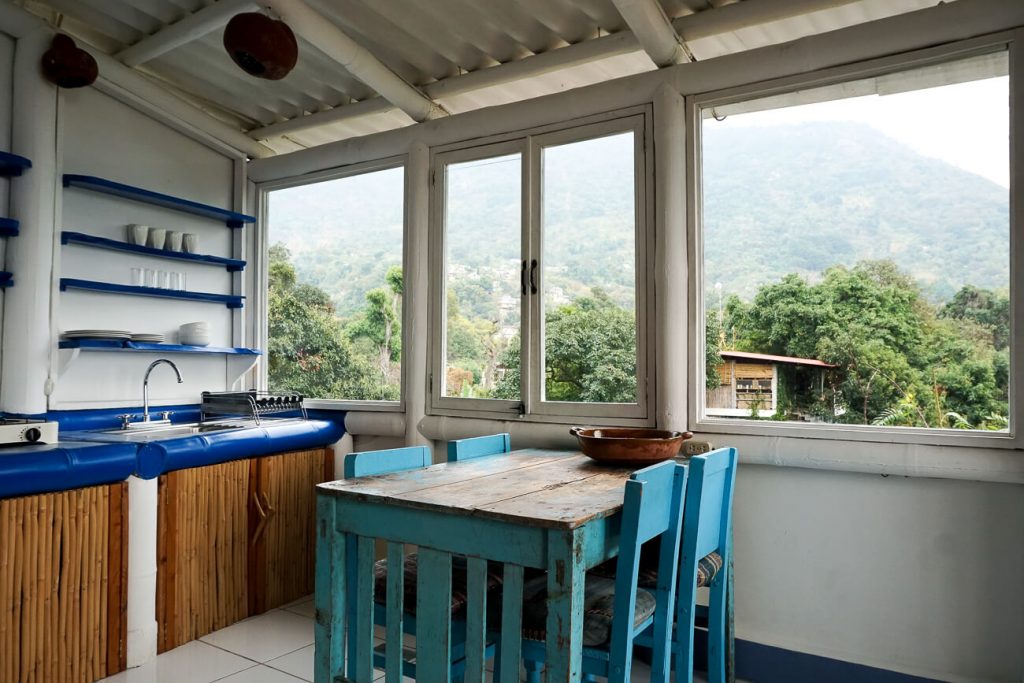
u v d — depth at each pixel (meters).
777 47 2.85
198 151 4.21
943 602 2.58
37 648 2.54
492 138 3.61
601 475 2.38
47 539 2.58
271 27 2.84
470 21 3.32
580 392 3.36
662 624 2.01
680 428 3.02
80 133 3.58
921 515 2.62
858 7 3.01
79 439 3.04
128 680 2.75
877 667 2.65
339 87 4.07
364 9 3.36
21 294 3.22
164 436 3.16
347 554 2.10
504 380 3.58
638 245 3.20
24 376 3.22
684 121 3.10
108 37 3.75
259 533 3.47
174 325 4.06
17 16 3.18
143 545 2.90
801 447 2.74
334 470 3.99
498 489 2.09
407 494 1.99
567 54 3.43
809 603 2.80
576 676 1.67
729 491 2.46
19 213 3.24
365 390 4.12
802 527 2.83
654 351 3.15
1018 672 2.46
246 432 3.43
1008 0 2.46
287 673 2.83
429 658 1.88
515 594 1.75
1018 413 2.45
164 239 3.88
